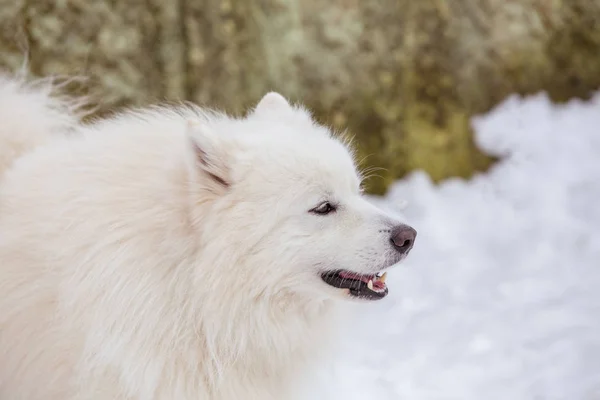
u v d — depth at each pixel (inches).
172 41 270.5
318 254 130.3
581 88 356.5
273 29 293.0
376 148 310.2
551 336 204.5
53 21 250.2
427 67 326.0
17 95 153.0
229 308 126.5
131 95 262.1
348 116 306.5
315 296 134.0
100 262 123.6
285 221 128.6
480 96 336.5
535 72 348.8
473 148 328.5
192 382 128.6
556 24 353.4
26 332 128.3
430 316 224.7
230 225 124.9
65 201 128.3
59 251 126.0
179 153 130.2
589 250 258.2
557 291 233.0
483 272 251.4
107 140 134.0
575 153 323.6
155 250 125.1
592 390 173.0
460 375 190.1
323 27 302.0
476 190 312.5
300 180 129.4
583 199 295.4
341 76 304.7
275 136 134.1
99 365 124.6
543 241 268.7
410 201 301.4
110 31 259.6
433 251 268.2
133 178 128.3
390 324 220.5
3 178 140.3
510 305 227.3
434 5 327.3
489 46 339.3
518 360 194.2
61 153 136.0
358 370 193.3
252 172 127.4
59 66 251.0
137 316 124.0
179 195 126.3
